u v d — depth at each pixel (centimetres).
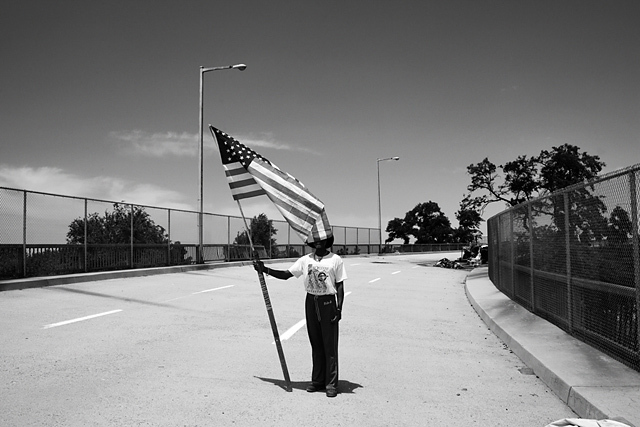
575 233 864
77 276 1722
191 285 1778
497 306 1309
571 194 874
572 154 4531
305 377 697
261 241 3516
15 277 1566
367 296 1653
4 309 1147
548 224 1036
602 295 757
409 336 1004
